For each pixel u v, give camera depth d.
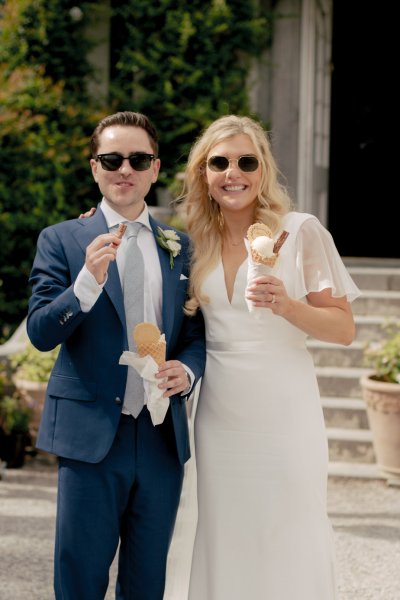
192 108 9.91
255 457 2.91
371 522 5.08
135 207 2.94
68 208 9.53
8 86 9.53
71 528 2.79
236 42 9.77
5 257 9.48
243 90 9.80
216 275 3.01
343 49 10.71
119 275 2.87
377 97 10.70
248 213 3.08
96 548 2.79
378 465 6.02
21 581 4.09
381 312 7.61
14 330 9.46
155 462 2.84
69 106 9.72
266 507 2.90
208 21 9.75
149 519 2.84
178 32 9.84
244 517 2.92
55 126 9.55
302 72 9.57
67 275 2.87
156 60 9.91
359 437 6.38
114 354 2.80
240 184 2.99
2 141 9.41
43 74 9.88
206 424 3.00
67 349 2.86
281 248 2.96
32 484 5.90
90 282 2.65
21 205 9.44
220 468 2.95
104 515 2.79
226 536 2.94
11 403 6.36
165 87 9.84
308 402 2.95
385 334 7.28
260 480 2.90
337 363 7.16
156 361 2.73
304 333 3.01
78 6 9.87
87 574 2.78
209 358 3.02
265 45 9.85
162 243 2.97
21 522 5.00
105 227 2.93
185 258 3.10
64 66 9.86
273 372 2.92
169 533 2.88
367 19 10.61
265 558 2.90
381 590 4.03
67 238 2.91
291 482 2.89
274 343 2.94
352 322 2.99
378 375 6.18
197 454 3.04
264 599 2.90
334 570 2.97
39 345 2.76
